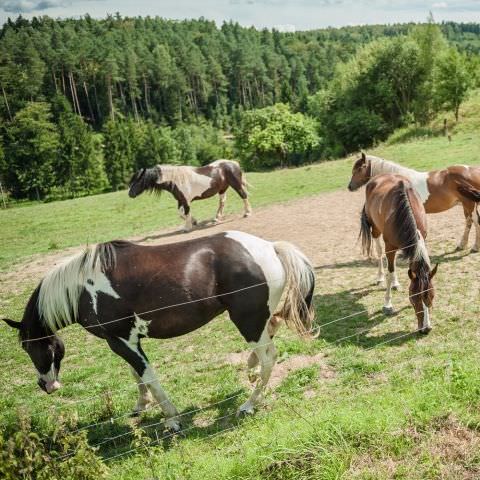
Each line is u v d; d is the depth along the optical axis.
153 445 5.82
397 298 8.89
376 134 45.22
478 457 4.13
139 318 5.84
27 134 75.44
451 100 37.88
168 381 7.38
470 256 10.39
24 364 9.05
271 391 6.55
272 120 55.28
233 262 5.86
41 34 127.00
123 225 21.92
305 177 26.25
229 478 4.40
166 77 114.50
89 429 6.41
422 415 4.66
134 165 80.00
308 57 151.75
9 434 4.70
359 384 6.24
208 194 17.39
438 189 10.23
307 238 14.32
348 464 4.23
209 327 9.16
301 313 6.18
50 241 20.69
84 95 110.75
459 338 6.97
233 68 130.62
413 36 45.25
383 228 7.89
